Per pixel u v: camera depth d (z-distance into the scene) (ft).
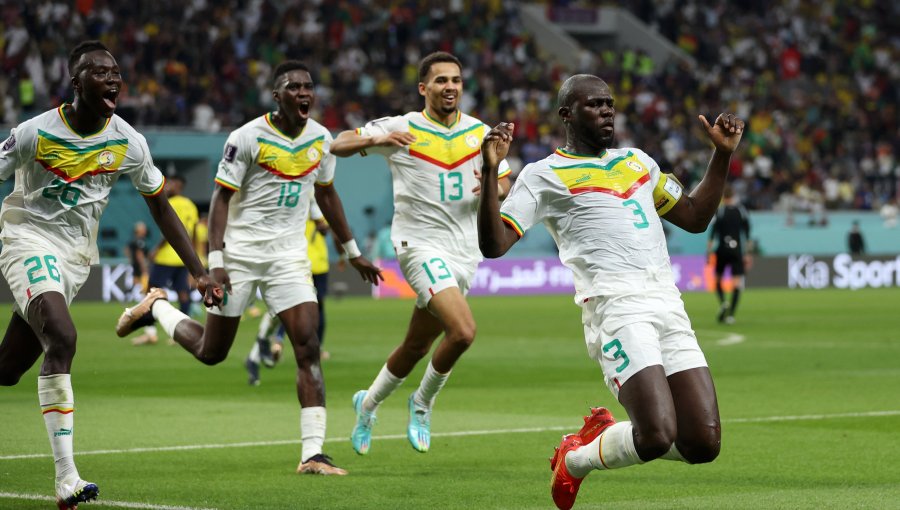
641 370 35.53
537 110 242.99
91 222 42.83
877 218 237.86
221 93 212.64
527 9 279.90
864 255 229.45
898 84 281.54
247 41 224.94
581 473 37.65
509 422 61.00
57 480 38.75
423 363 93.30
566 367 89.20
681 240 224.12
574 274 38.17
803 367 87.81
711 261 222.07
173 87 207.10
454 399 70.28
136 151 42.47
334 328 128.67
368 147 50.29
